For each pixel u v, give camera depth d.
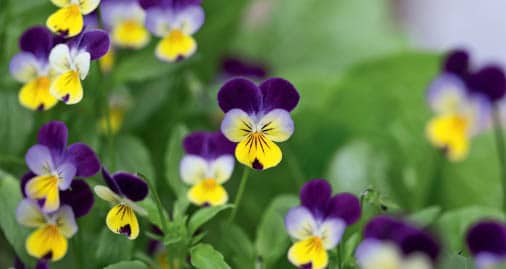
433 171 0.79
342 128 0.81
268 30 1.03
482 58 1.39
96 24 0.69
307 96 0.81
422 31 1.40
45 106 0.64
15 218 0.64
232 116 0.59
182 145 0.65
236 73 0.83
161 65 0.72
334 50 1.02
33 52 0.64
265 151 0.59
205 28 0.80
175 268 0.64
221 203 0.64
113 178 0.59
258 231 0.66
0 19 0.71
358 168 0.75
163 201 0.69
